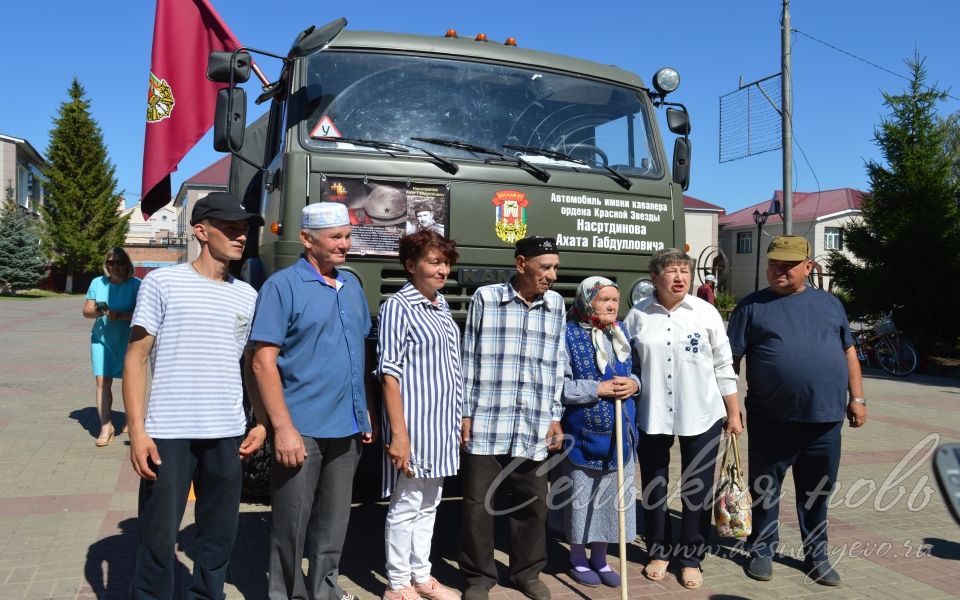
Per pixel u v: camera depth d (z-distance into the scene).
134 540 4.71
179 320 3.34
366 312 3.86
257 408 3.58
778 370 4.42
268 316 3.45
